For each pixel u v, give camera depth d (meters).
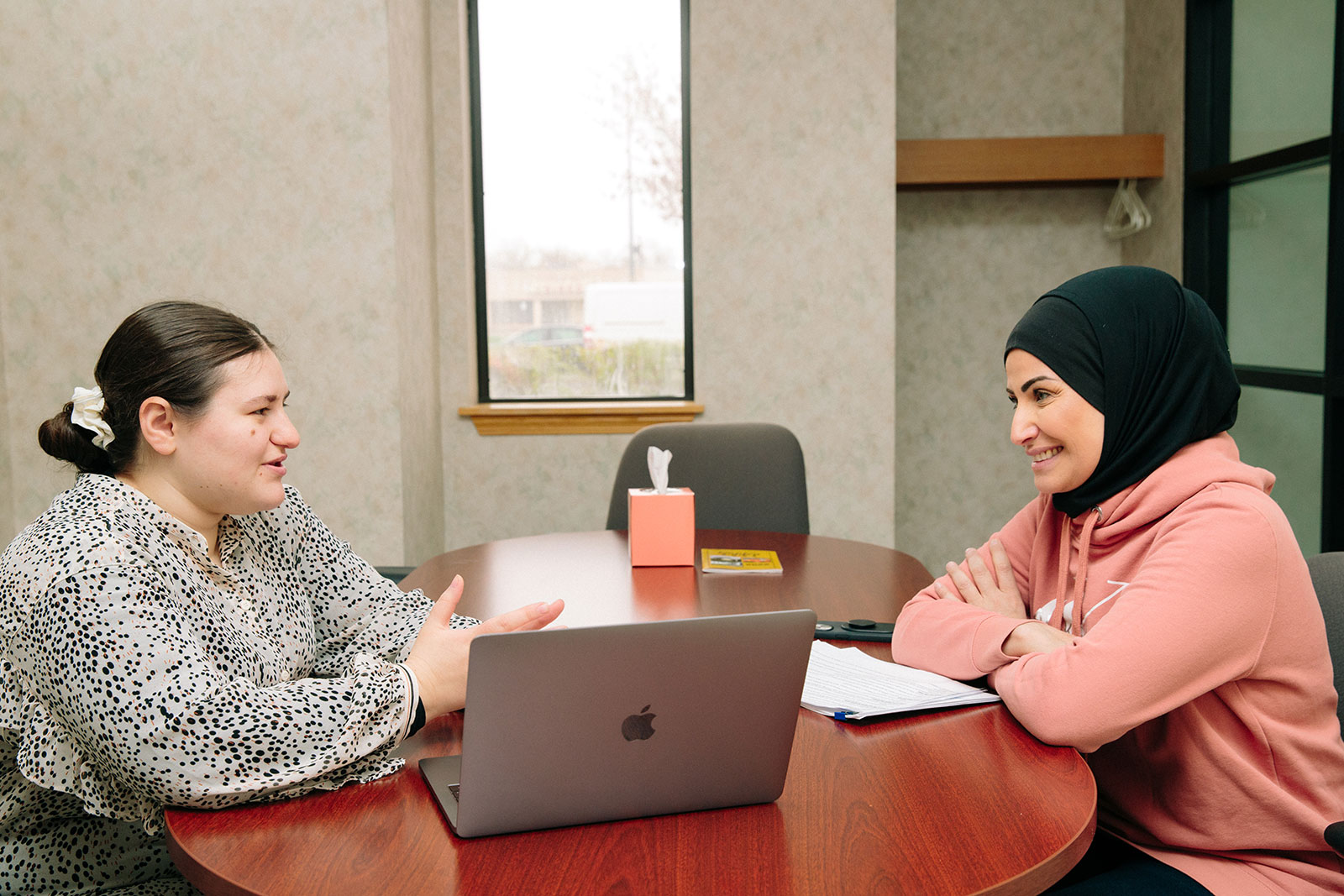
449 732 1.16
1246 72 3.50
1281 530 1.15
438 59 3.78
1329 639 1.31
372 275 3.17
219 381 1.14
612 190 3.97
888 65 3.72
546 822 0.91
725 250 3.81
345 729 1.00
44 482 3.21
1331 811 1.19
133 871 1.25
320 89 3.12
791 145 3.76
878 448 3.85
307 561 1.46
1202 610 1.10
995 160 3.97
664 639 0.87
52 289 3.15
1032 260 4.32
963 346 4.36
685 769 0.92
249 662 1.16
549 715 0.86
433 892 0.80
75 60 3.09
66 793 1.11
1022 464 4.39
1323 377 3.02
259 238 3.15
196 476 1.17
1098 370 1.27
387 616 1.46
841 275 3.79
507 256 3.99
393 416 3.21
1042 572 1.46
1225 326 3.71
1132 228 4.04
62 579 1.00
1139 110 4.11
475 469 3.94
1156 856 1.22
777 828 0.91
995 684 1.22
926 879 0.81
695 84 3.76
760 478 2.60
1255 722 1.16
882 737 1.14
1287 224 3.28
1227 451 1.29
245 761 0.96
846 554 2.16
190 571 1.14
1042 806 0.95
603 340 4.02
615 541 2.33
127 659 0.97
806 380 3.84
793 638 0.91
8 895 1.20
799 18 3.72
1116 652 1.10
